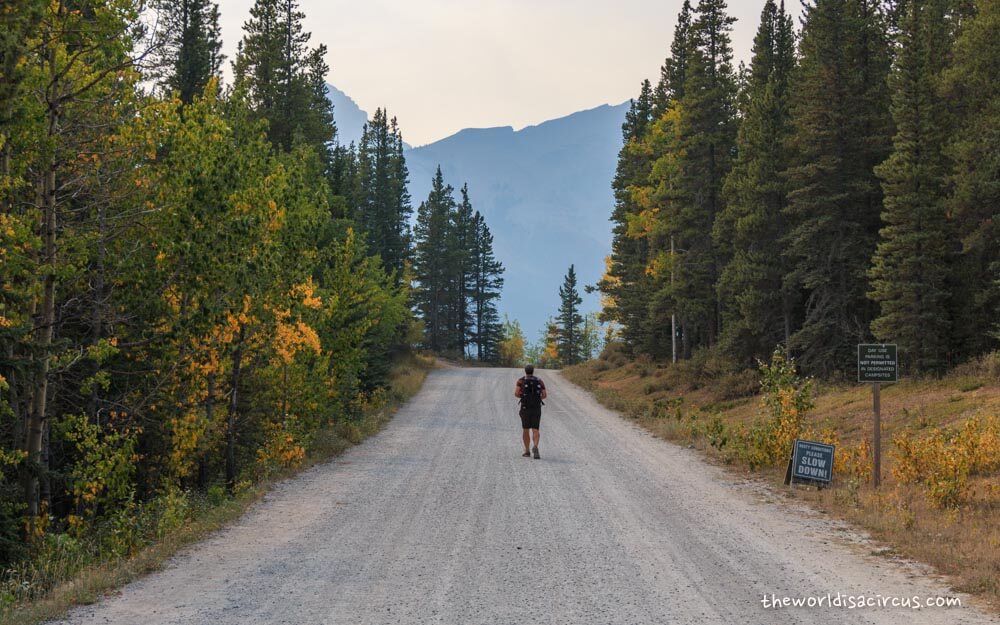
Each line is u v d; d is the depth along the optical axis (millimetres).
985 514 10656
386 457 17703
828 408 25234
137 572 7754
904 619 6148
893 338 27594
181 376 14414
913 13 28109
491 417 28719
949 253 28125
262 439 17594
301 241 16188
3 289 9922
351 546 8953
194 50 34188
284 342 16094
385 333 38250
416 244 105312
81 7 10773
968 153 26828
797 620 6133
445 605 6566
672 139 43906
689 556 8414
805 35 38406
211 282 12797
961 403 20609
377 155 81875
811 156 33531
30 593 7480
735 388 32312
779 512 11172
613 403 33344
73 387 14117
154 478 15055
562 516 10773
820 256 33000
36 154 10773
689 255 42969
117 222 12422
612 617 6223
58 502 14555
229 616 6285
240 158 13203
